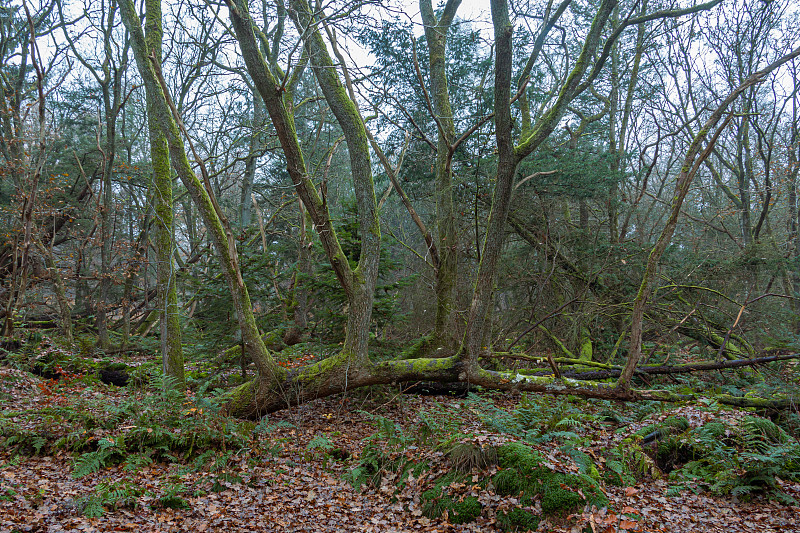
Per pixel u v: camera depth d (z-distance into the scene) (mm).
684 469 6285
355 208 10383
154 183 9828
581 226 15484
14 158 14008
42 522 4570
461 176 12938
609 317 13500
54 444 6516
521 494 5090
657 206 20578
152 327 17078
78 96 18906
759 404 8680
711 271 13352
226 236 8078
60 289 13977
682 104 18000
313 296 11117
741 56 16016
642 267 13469
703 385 10898
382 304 9961
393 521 5223
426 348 10766
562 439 6305
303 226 13062
